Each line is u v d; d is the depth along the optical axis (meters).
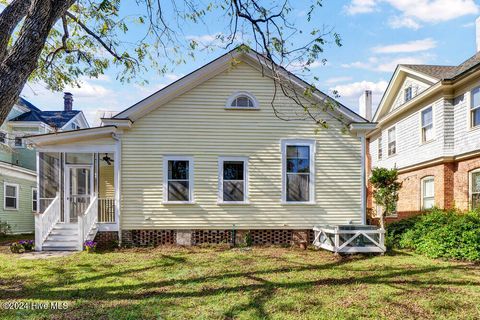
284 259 9.00
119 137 11.28
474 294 5.83
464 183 12.52
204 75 11.48
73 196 12.21
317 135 11.72
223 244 11.20
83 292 6.04
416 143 15.46
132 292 6.03
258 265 8.22
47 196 11.88
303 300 5.54
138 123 11.37
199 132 11.48
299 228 11.52
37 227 10.49
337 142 11.74
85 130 10.94
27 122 20.41
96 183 11.61
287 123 11.66
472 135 12.01
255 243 11.42
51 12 4.46
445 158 13.09
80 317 4.82
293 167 11.70
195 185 11.41
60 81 10.26
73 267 8.05
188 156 11.44
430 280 6.75
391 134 18.50
